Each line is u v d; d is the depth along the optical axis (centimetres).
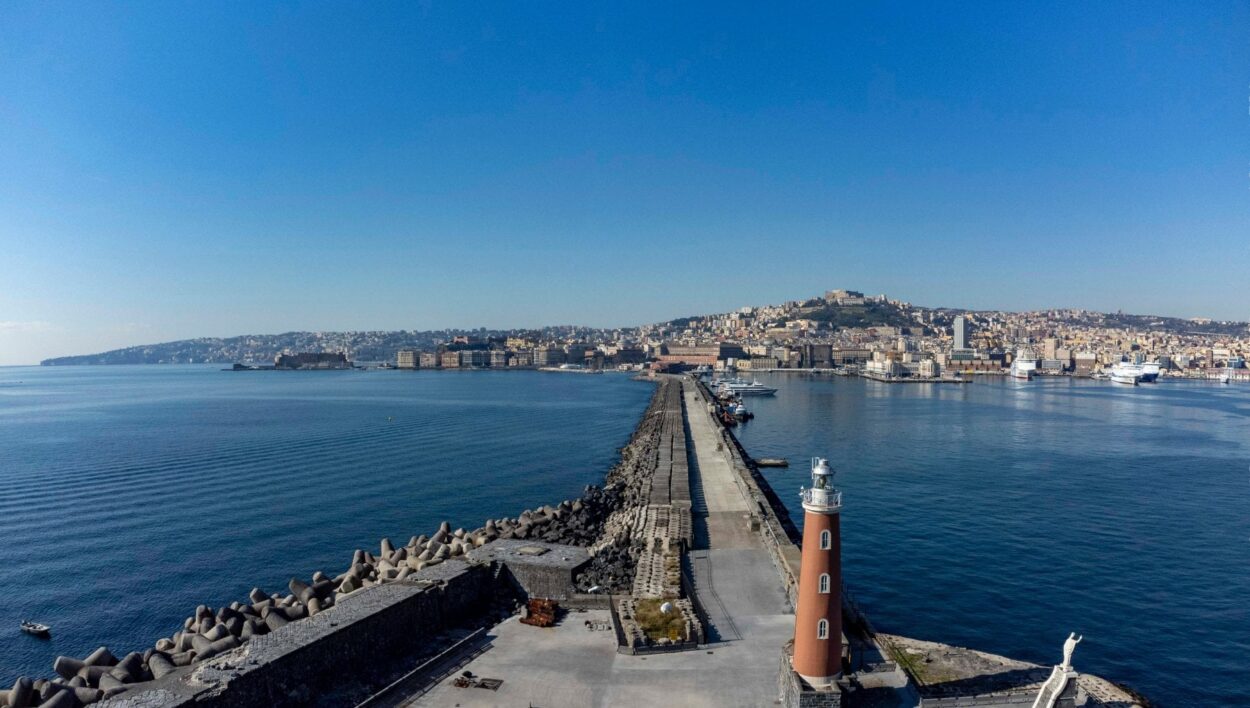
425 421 19912
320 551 7844
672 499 8269
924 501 9838
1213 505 9669
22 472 12050
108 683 3928
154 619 6116
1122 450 14375
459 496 10456
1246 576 6931
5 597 6531
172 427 18250
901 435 16788
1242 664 5178
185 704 3300
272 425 18738
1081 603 6259
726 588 5434
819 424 19138
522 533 7038
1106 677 4972
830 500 3766
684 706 3728
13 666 5338
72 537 8281
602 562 5856
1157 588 6619
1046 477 11544
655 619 4728
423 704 3756
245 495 10425
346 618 4322
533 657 4331
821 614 3766
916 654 4638
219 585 6844
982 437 16350
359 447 14950
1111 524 8700
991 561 7325
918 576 6875
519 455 14138
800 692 3556
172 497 10281
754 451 14538
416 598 4766
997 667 4475
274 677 3722
